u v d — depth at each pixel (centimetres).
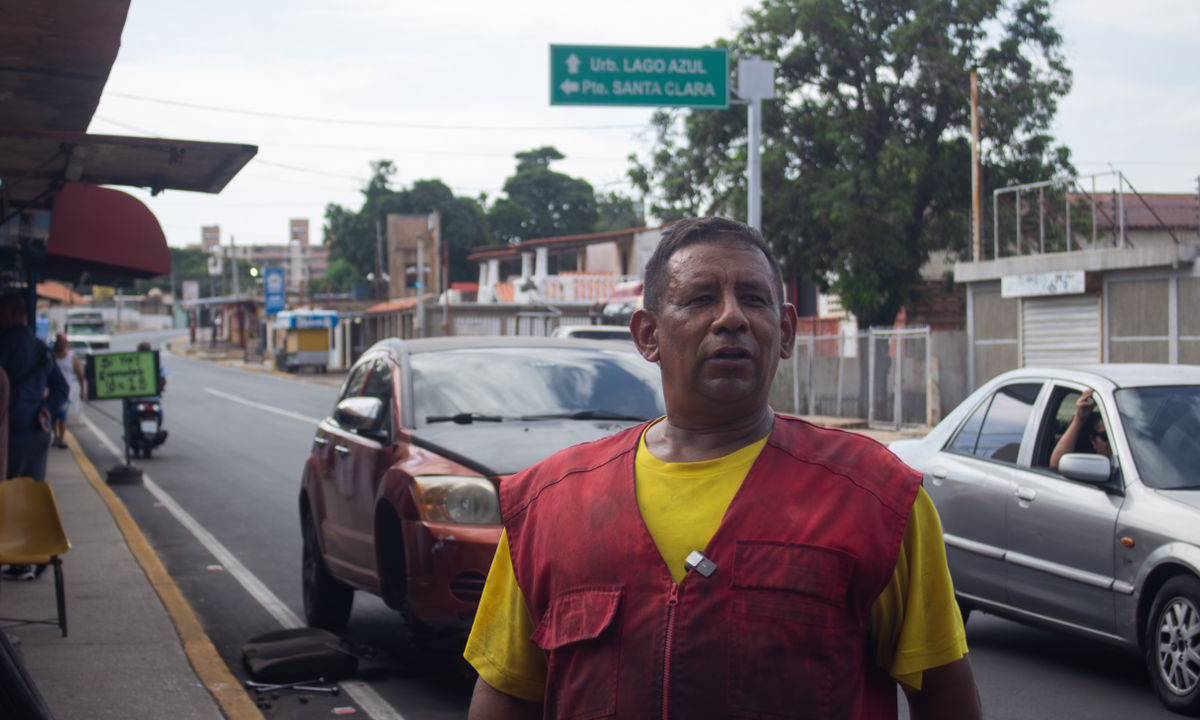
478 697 238
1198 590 618
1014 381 796
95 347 6569
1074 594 697
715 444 217
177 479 1775
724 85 2333
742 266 219
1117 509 672
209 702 623
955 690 215
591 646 209
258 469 1922
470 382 750
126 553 1043
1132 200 3766
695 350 215
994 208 2756
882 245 2998
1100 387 727
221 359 7850
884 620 212
